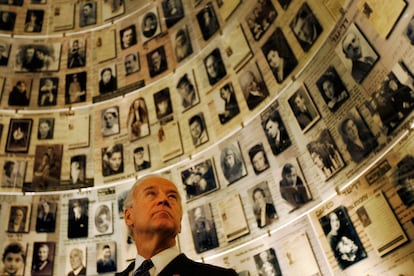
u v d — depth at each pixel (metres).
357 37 5.95
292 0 7.46
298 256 6.13
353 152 5.71
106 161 9.04
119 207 8.45
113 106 9.74
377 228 5.13
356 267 5.31
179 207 4.09
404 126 5.01
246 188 7.26
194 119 8.62
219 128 8.15
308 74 6.79
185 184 8.09
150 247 3.65
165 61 9.73
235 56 8.44
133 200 4.11
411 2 5.09
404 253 4.73
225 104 8.25
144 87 9.68
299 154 6.62
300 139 6.68
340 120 6.03
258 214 6.92
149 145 8.92
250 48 8.16
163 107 9.20
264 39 7.90
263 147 7.28
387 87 5.31
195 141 8.39
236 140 7.76
